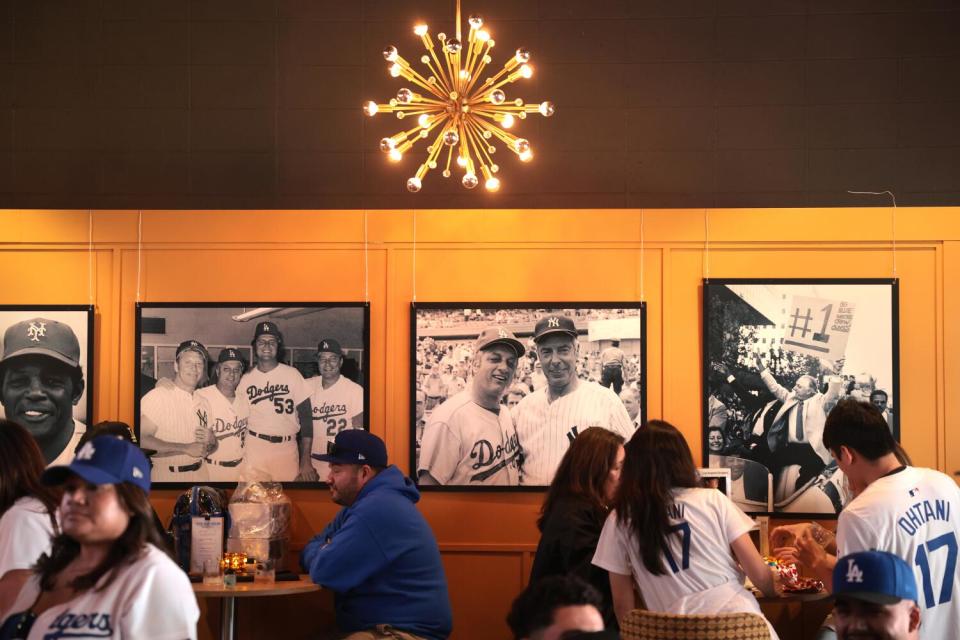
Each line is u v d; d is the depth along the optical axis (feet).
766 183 18.84
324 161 19.02
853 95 18.89
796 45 18.94
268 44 19.15
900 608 8.44
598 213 17.70
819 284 17.40
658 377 17.49
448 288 17.71
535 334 17.49
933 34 18.85
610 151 18.92
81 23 19.24
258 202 18.99
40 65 19.20
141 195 19.04
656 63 19.01
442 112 15.08
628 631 11.16
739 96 18.94
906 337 17.39
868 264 17.51
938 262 17.40
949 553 11.64
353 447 15.39
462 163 14.75
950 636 11.60
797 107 18.90
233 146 19.06
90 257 17.84
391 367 17.62
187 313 17.66
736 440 17.25
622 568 12.89
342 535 14.39
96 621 7.91
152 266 17.80
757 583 12.49
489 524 17.39
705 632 10.68
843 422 12.47
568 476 14.73
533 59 19.02
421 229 17.75
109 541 8.22
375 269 17.76
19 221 17.83
